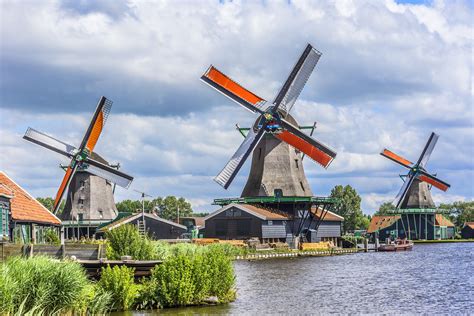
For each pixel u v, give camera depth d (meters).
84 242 56.75
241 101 72.88
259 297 38.28
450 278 50.38
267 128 73.38
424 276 52.22
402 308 34.41
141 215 85.12
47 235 53.84
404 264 66.31
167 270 33.38
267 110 73.06
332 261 71.75
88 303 28.69
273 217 86.19
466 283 46.53
